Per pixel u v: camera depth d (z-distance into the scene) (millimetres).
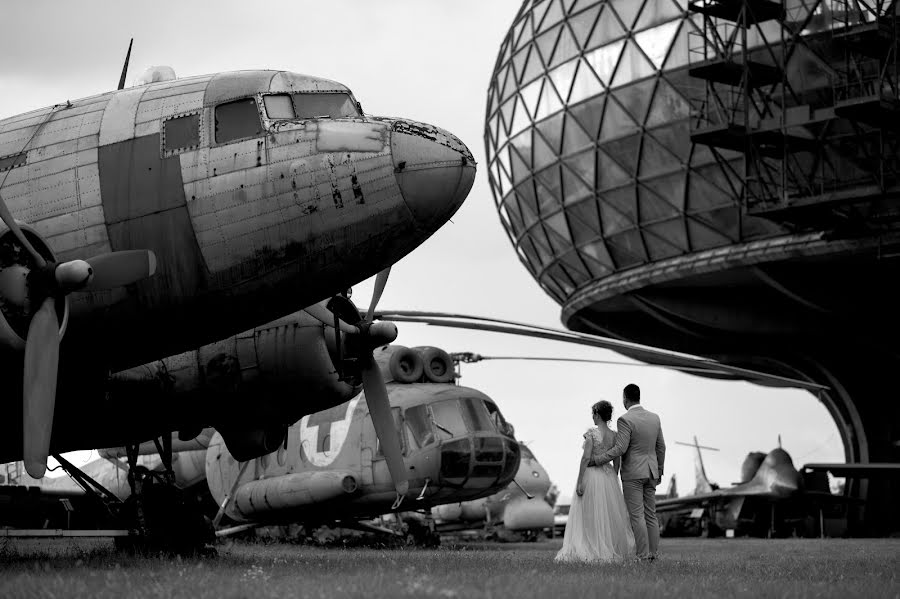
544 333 34344
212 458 39344
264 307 18281
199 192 17609
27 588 11562
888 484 62250
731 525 60719
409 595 10719
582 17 59594
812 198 46344
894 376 63156
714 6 48938
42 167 18109
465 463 33906
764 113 49219
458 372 38250
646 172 57250
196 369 20797
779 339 63781
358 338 21844
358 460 34594
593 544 18562
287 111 18031
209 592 11039
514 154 65500
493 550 32062
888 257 49531
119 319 17797
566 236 64000
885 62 46875
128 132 18078
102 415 20328
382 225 17547
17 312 16047
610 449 18703
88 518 30469
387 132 17609
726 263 55406
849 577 15531
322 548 33312
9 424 18672
